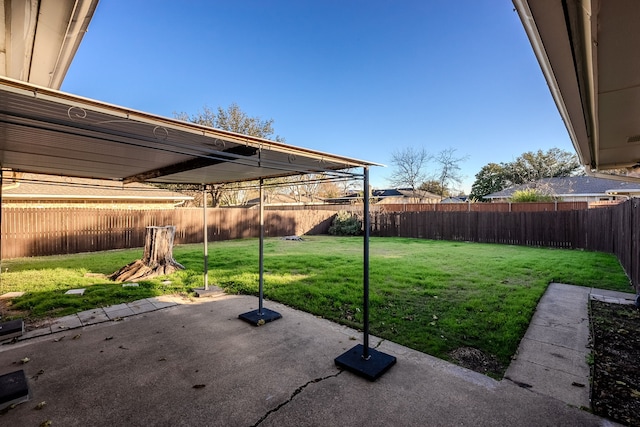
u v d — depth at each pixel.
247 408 2.21
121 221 11.07
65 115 1.87
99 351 3.08
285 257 8.91
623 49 1.75
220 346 3.20
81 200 12.43
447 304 4.48
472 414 2.14
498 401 2.29
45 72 2.99
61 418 2.10
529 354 3.02
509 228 12.52
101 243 10.59
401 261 8.14
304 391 2.42
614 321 3.89
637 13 1.43
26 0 1.97
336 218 18.11
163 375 2.64
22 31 2.32
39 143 2.74
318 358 2.95
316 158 2.90
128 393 2.38
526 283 5.69
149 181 5.29
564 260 8.19
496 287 5.38
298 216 17.19
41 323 3.80
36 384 2.50
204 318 4.01
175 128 2.00
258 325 3.75
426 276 6.24
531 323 3.81
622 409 2.18
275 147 2.49
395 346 3.20
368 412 2.17
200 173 4.40
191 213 13.04
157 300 4.73
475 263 7.79
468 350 3.11
